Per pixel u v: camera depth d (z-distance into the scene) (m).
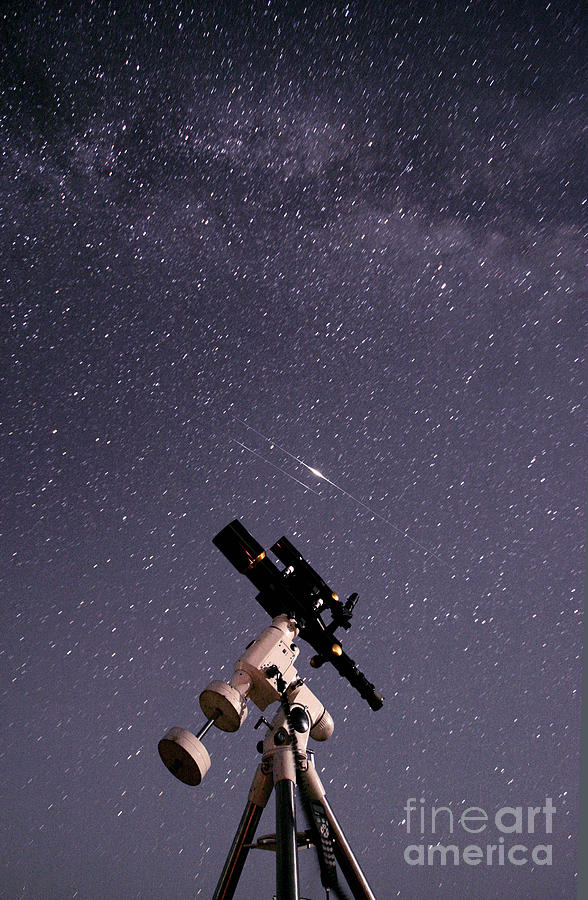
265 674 1.23
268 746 1.17
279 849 0.97
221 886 1.12
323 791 1.18
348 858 1.16
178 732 1.14
